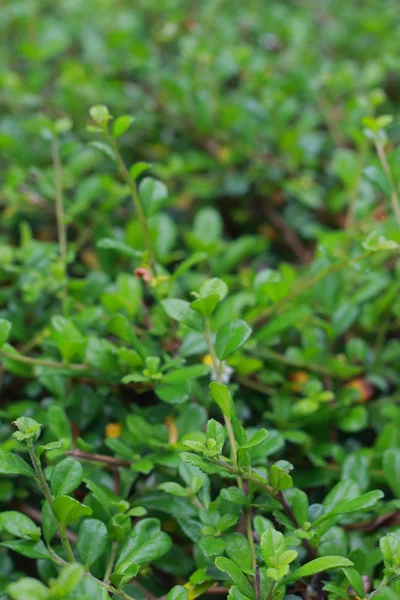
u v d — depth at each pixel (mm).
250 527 566
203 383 646
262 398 675
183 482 604
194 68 900
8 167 846
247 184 806
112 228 778
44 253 704
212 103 846
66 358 622
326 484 628
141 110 869
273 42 1001
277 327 644
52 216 800
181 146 874
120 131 621
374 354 702
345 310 685
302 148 810
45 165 825
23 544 550
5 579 580
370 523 608
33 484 638
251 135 813
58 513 532
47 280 674
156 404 652
